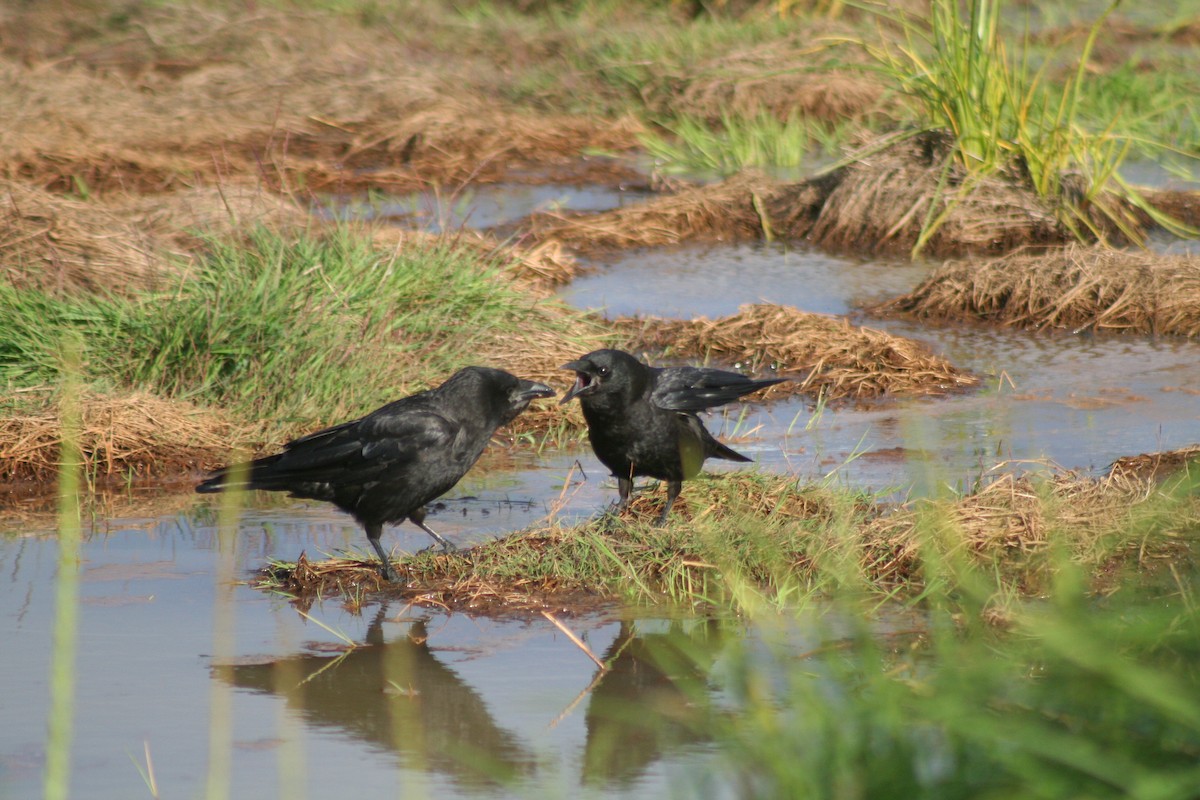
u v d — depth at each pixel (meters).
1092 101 28.58
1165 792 4.87
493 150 27.86
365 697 7.89
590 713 7.64
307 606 9.41
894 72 22.92
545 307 16.62
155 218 18.55
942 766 5.54
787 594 9.18
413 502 10.09
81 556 10.32
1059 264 17.98
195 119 27.95
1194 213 22.20
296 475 9.91
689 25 38.19
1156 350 16.02
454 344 15.16
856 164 23.00
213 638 8.77
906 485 11.41
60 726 4.79
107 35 34.94
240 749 7.21
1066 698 5.44
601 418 10.73
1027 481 10.53
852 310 18.19
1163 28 39.44
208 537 10.84
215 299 14.44
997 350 16.27
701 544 9.91
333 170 25.44
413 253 16.75
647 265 20.58
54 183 23.00
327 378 13.85
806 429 13.45
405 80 30.95
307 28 35.62
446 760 7.08
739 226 22.86
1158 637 5.31
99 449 12.59
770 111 30.05
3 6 36.03
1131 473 11.23
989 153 21.94
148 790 6.73
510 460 13.08
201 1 37.84
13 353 13.90
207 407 13.42
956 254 21.02
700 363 15.80
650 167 27.31
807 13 38.62
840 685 6.08
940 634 6.08
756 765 5.88
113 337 14.16
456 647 8.66
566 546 10.05
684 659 8.32
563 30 37.41
